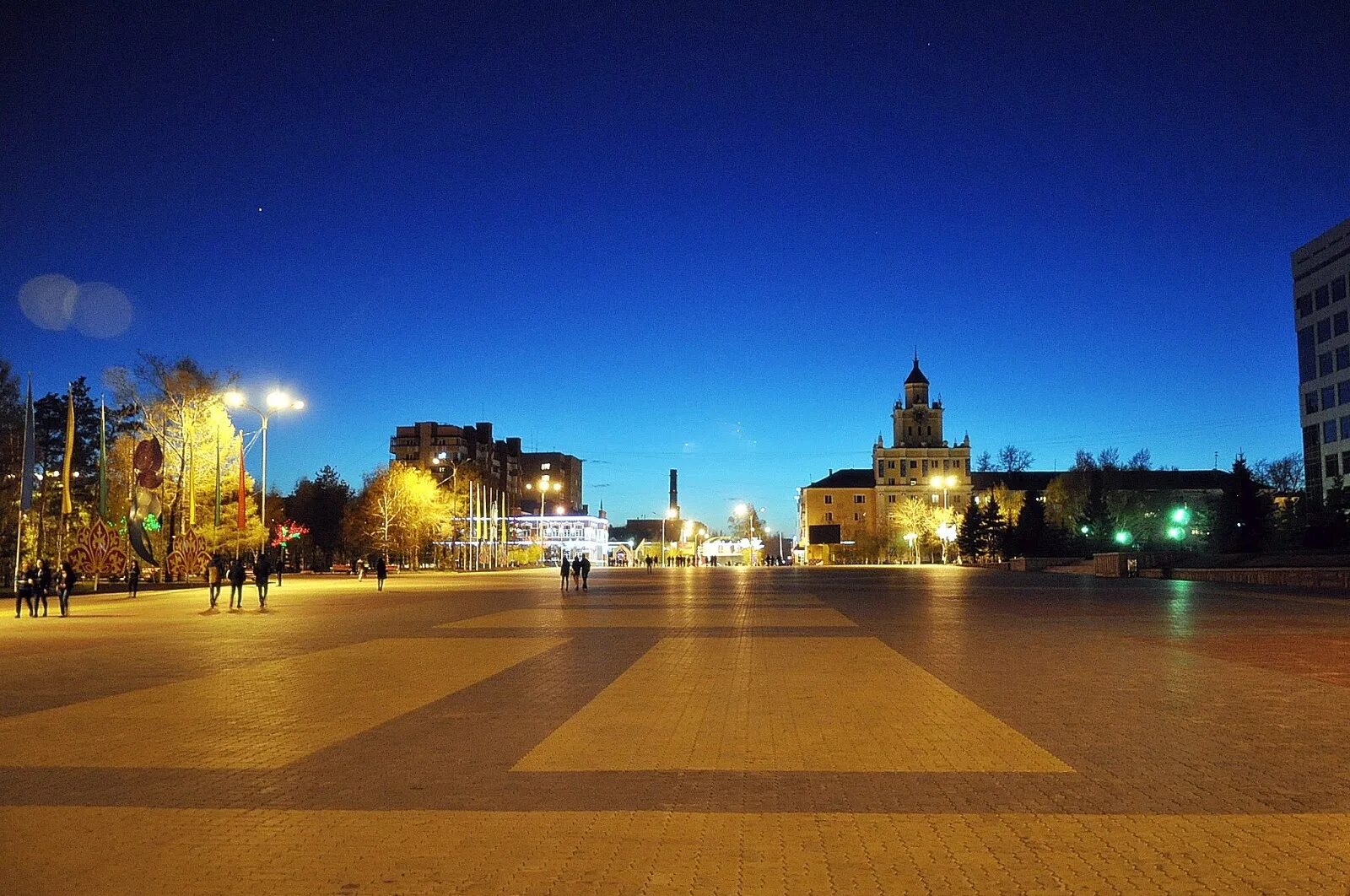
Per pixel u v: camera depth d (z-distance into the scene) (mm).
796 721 11422
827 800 7891
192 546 57938
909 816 7418
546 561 155750
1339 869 6184
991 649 19141
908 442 152250
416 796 8094
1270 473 97438
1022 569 78750
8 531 56125
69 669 16969
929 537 126875
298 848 6719
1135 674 15266
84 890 5953
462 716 11852
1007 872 6160
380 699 13227
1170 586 47375
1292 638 20812
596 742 10266
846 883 5965
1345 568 43312
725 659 17766
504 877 6121
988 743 10047
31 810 7719
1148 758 9344
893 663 16938
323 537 113500
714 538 179750
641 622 27031
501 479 190250
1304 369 89250
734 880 6035
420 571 97812
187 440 61188
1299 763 9094
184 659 18500
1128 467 100062
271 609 35125
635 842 6805
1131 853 6508
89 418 82750
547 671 16250
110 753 9789
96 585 49969
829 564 129375
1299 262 90188
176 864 6402
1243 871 6156
